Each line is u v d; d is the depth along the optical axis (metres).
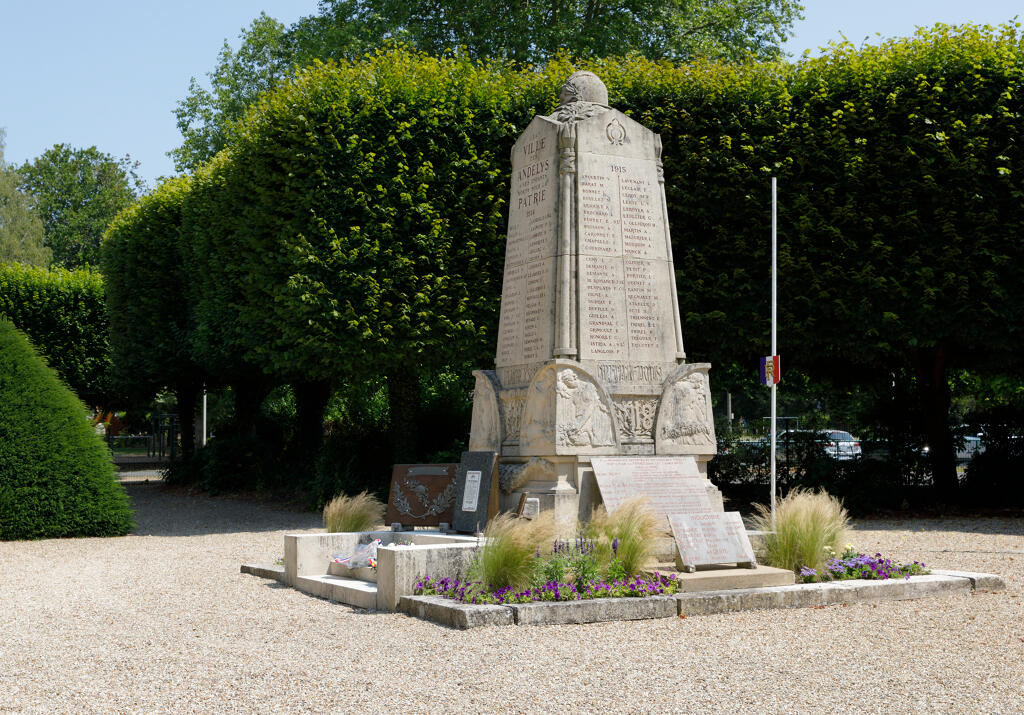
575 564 8.49
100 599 9.41
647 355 10.92
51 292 32.97
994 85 17.05
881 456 20.47
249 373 24.48
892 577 9.46
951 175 16.91
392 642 7.00
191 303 25.94
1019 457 19.34
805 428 21.72
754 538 9.96
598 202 10.87
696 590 8.59
